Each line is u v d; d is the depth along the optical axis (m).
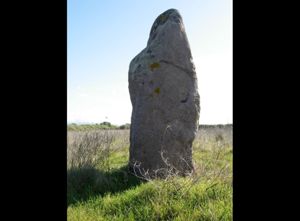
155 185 4.82
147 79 6.84
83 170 5.98
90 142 7.09
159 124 6.68
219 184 4.95
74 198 5.08
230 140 9.12
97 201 5.02
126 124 24.36
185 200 4.53
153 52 6.95
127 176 6.29
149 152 6.62
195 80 7.07
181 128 6.72
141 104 6.80
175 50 6.89
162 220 4.16
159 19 7.39
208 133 12.55
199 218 4.08
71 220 4.21
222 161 6.68
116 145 9.63
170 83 6.79
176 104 6.76
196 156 8.20
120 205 4.77
